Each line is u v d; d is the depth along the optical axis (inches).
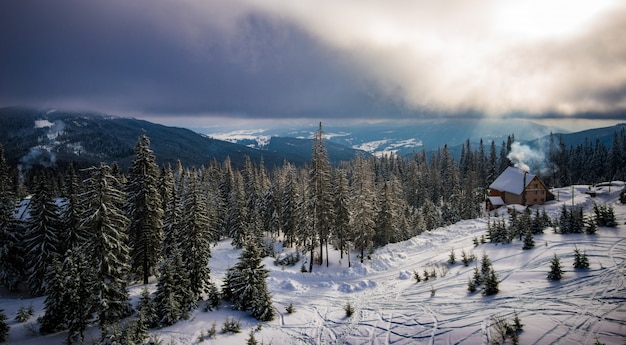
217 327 792.3
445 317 703.7
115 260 840.9
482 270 907.4
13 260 1157.7
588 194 2324.1
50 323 784.3
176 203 1421.0
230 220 2162.9
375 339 678.5
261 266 914.1
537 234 1187.3
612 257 845.2
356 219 1477.6
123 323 794.8
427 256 1295.5
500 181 2598.4
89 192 841.5
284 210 1925.4
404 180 3506.4
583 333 530.0
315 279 1211.2
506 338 555.8
